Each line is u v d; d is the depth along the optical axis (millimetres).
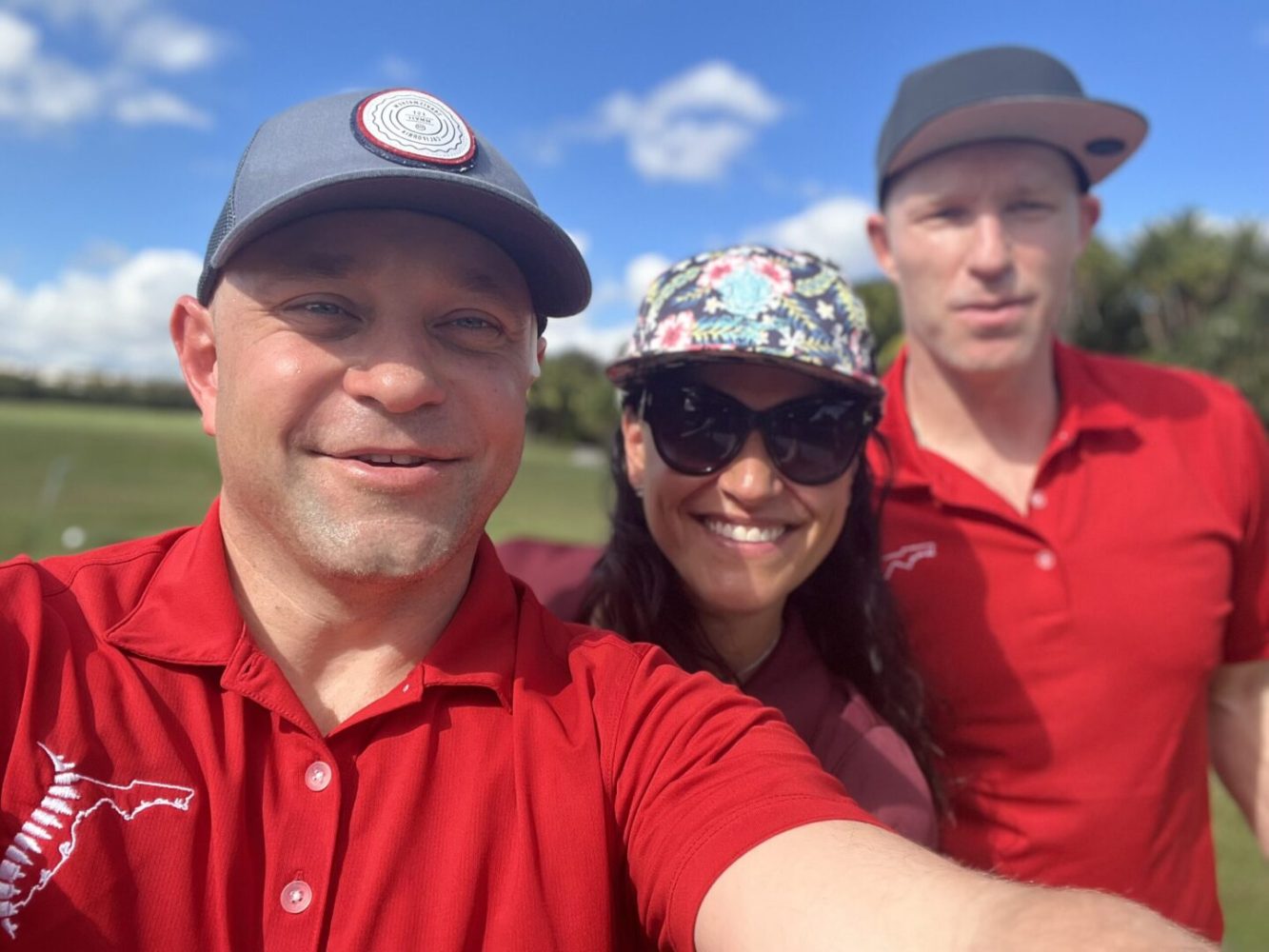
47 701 374
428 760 394
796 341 575
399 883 366
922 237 777
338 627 426
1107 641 710
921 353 813
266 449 408
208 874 358
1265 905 1220
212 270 421
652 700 427
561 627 482
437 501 414
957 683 730
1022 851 713
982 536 734
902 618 698
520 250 438
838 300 608
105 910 343
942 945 313
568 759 405
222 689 396
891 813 552
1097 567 719
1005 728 720
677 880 374
